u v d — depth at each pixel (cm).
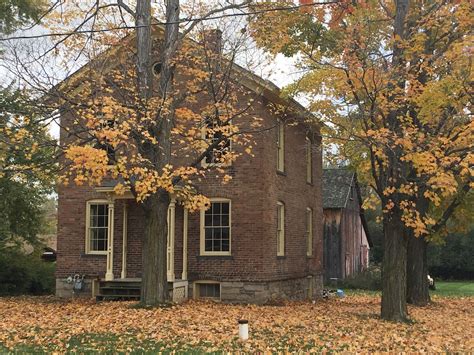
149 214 1791
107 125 1541
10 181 2606
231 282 2175
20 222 2820
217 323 1466
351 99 1627
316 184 2936
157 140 1728
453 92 1542
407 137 1477
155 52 2239
